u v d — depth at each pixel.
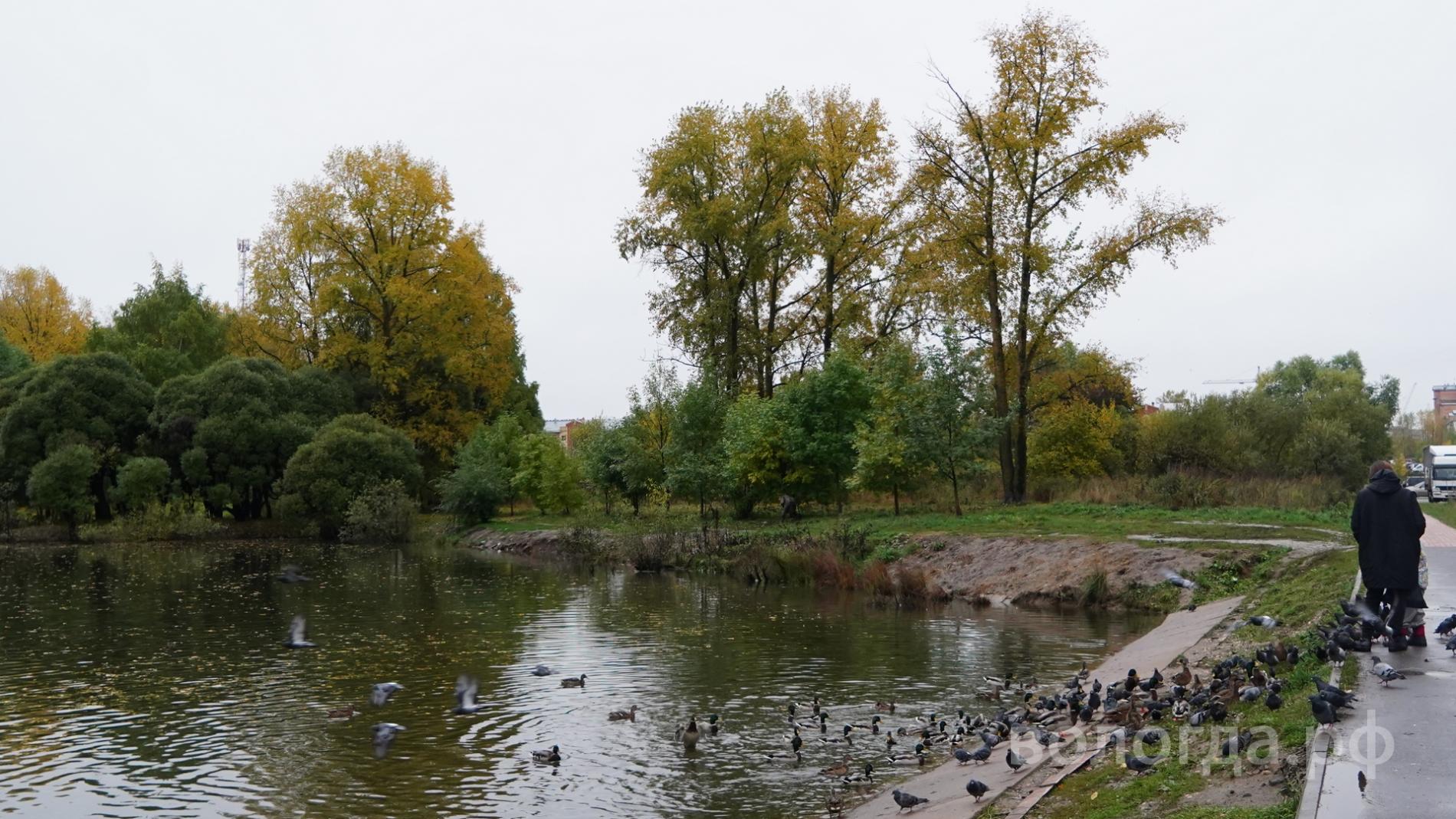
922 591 29.75
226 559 47.00
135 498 56.97
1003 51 41.03
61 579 38.06
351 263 65.88
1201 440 52.62
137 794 13.24
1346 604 14.25
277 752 14.98
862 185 50.56
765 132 50.16
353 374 66.81
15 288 79.75
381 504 56.16
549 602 30.72
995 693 17.41
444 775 13.82
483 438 61.31
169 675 20.38
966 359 39.62
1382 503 13.43
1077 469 49.00
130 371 62.25
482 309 68.00
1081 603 26.84
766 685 18.80
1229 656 16.94
